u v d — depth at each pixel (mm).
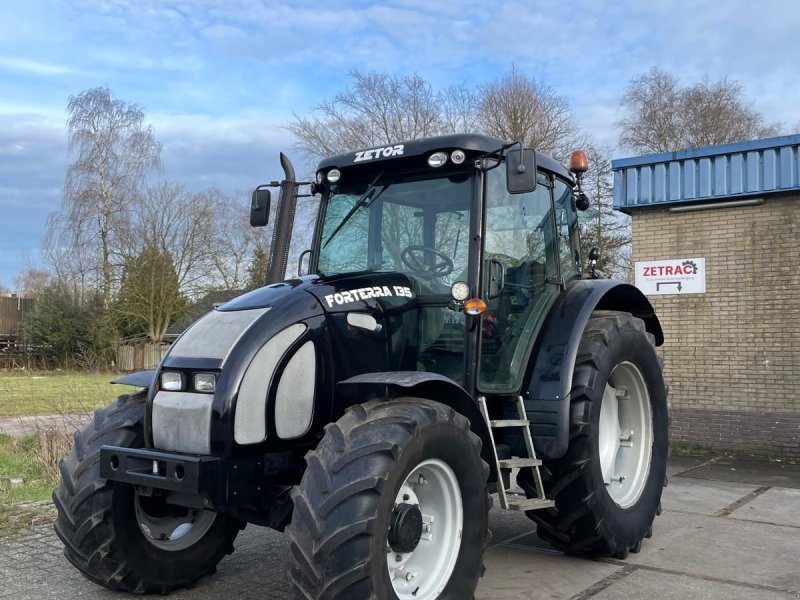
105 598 3893
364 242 4402
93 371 15703
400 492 3240
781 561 4508
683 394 8891
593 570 4352
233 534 4305
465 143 4047
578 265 5355
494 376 4164
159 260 32250
